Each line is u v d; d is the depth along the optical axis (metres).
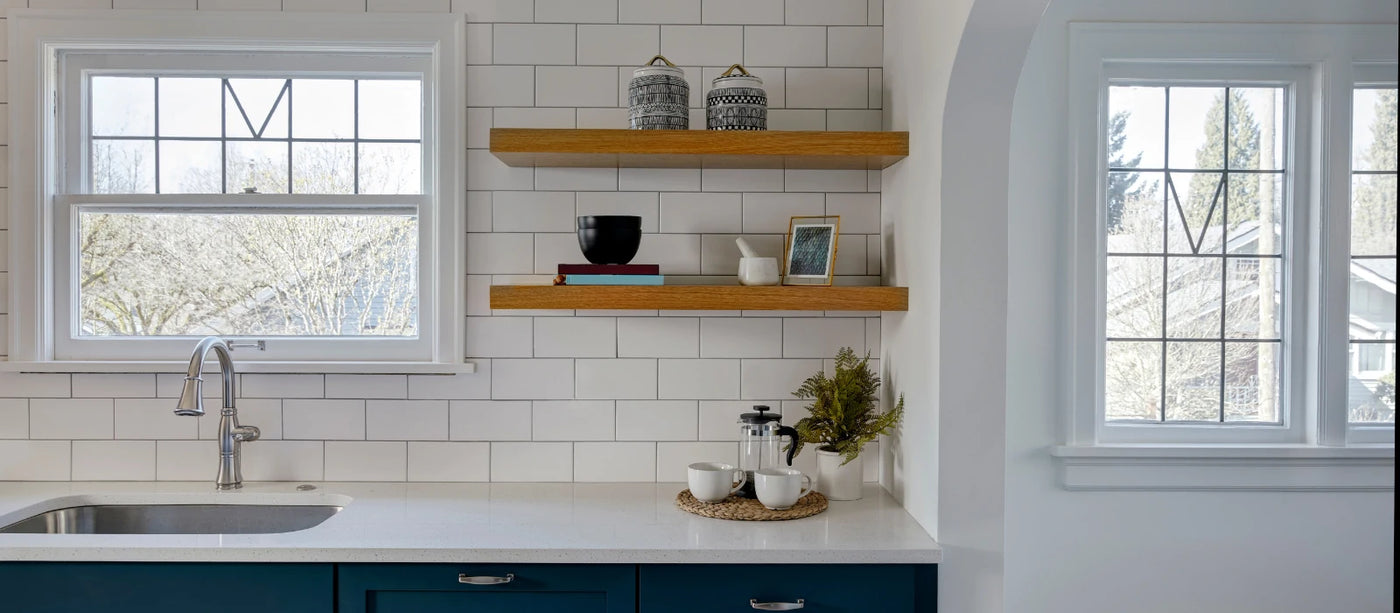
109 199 2.37
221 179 2.42
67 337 2.38
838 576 1.81
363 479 2.39
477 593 1.79
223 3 2.33
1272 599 2.42
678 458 2.40
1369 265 2.43
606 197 2.38
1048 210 2.34
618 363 2.39
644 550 1.77
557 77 2.37
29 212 2.33
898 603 1.81
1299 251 2.40
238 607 1.77
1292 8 2.36
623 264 2.14
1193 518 2.40
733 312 2.39
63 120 2.39
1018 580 2.39
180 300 2.42
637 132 2.06
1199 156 2.41
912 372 2.06
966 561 1.84
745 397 2.40
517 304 2.06
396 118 2.43
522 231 2.37
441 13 2.34
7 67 2.32
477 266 2.37
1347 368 2.38
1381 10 2.36
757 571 1.80
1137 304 2.41
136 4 2.32
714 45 2.38
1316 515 2.41
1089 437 2.37
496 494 2.25
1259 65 2.38
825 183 2.40
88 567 1.76
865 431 2.19
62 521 2.17
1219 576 2.41
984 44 1.66
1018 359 2.36
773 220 2.39
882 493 2.29
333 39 2.33
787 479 2.01
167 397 2.37
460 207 2.35
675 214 2.38
